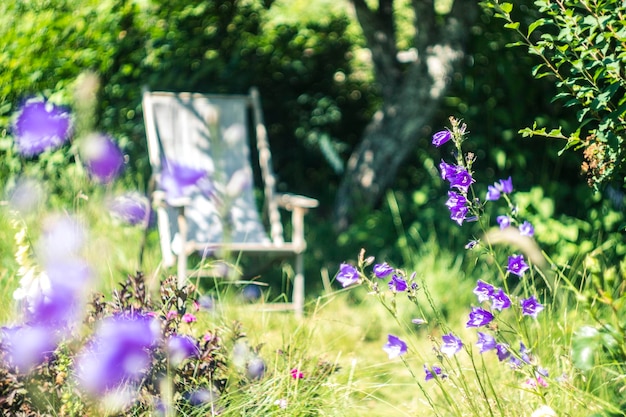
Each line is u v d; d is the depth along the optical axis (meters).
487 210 6.03
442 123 7.55
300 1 8.44
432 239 5.79
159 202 5.12
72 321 2.70
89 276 2.19
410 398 3.75
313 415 3.10
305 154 8.53
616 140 2.73
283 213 7.78
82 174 3.53
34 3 6.27
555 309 3.90
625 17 2.75
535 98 6.68
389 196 6.95
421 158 7.30
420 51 6.97
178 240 5.11
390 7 7.31
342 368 3.53
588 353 2.20
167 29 7.19
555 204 6.14
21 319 2.96
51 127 2.63
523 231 2.83
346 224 7.10
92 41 6.42
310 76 8.42
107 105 6.57
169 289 2.95
